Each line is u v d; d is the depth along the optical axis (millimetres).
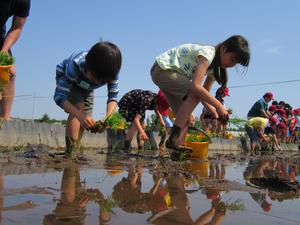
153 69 4348
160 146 7672
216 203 2324
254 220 1951
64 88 3844
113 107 4117
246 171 4535
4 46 4219
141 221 1742
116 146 7141
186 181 3168
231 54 4004
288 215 2123
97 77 3424
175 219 1854
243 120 10414
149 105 6852
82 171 3340
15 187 2303
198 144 6117
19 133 6004
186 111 4051
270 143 11109
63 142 6824
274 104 13430
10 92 4375
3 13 4195
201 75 3918
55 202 1968
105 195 2287
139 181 2986
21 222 1571
